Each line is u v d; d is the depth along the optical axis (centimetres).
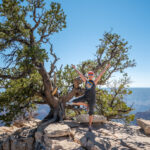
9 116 1013
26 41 988
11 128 1288
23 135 838
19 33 929
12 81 1169
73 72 1390
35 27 1048
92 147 484
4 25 904
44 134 670
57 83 1429
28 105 1183
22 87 1158
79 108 1330
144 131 658
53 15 1092
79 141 552
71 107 1322
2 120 1009
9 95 1087
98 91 1444
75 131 664
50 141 591
